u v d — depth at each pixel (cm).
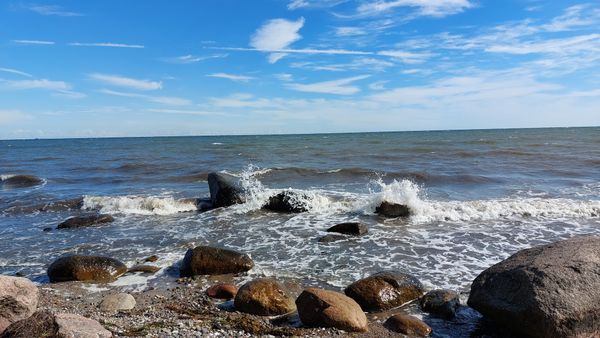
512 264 595
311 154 3366
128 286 802
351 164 2600
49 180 2236
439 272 845
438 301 663
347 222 1216
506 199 1517
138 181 2148
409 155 3072
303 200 1477
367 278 711
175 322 609
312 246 1038
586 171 2147
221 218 1373
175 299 725
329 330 586
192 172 2412
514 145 3903
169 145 5575
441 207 1375
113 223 1341
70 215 1496
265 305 659
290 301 679
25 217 1473
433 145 4116
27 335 446
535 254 600
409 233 1138
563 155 2833
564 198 1525
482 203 1395
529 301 527
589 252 568
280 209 1474
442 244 1034
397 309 670
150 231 1229
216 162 2897
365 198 1536
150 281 827
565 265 546
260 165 2653
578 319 509
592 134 6581
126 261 952
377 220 1294
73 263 841
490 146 3806
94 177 2311
